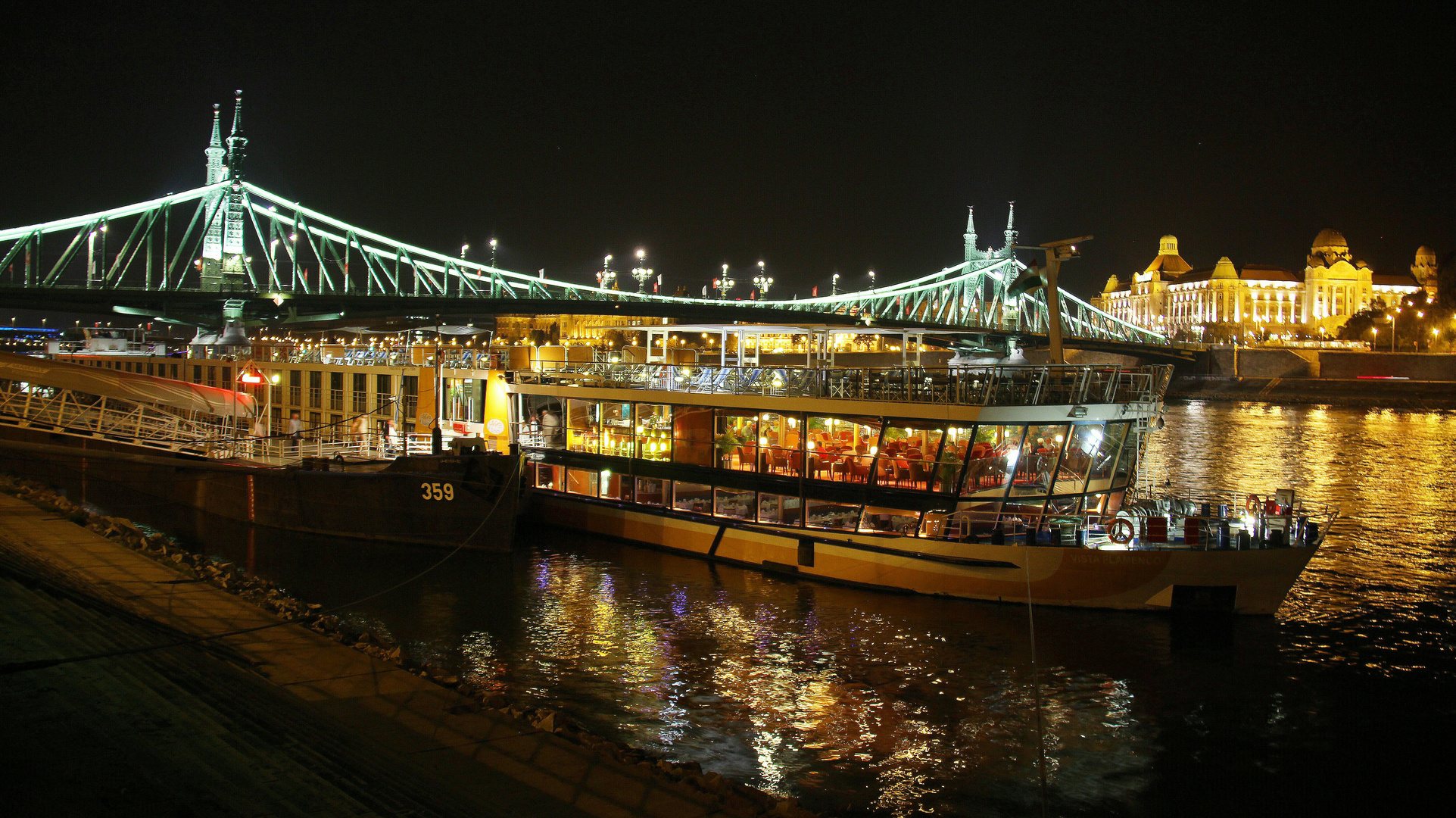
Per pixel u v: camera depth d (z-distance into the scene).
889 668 18.59
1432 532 34.94
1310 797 14.27
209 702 12.86
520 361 32.56
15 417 34.06
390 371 34.72
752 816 10.65
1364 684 18.48
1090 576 21.05
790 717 16.55
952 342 108.56
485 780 11.08
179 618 16.81
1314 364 146.00
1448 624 22.47
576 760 11.80
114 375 34.03
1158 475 51.66
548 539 28.09
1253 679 18.44
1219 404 122.69
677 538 26.36
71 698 12.66
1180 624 20.91
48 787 10.05
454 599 22.58
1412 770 15.11
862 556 23.05
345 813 9.93
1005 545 21.41
